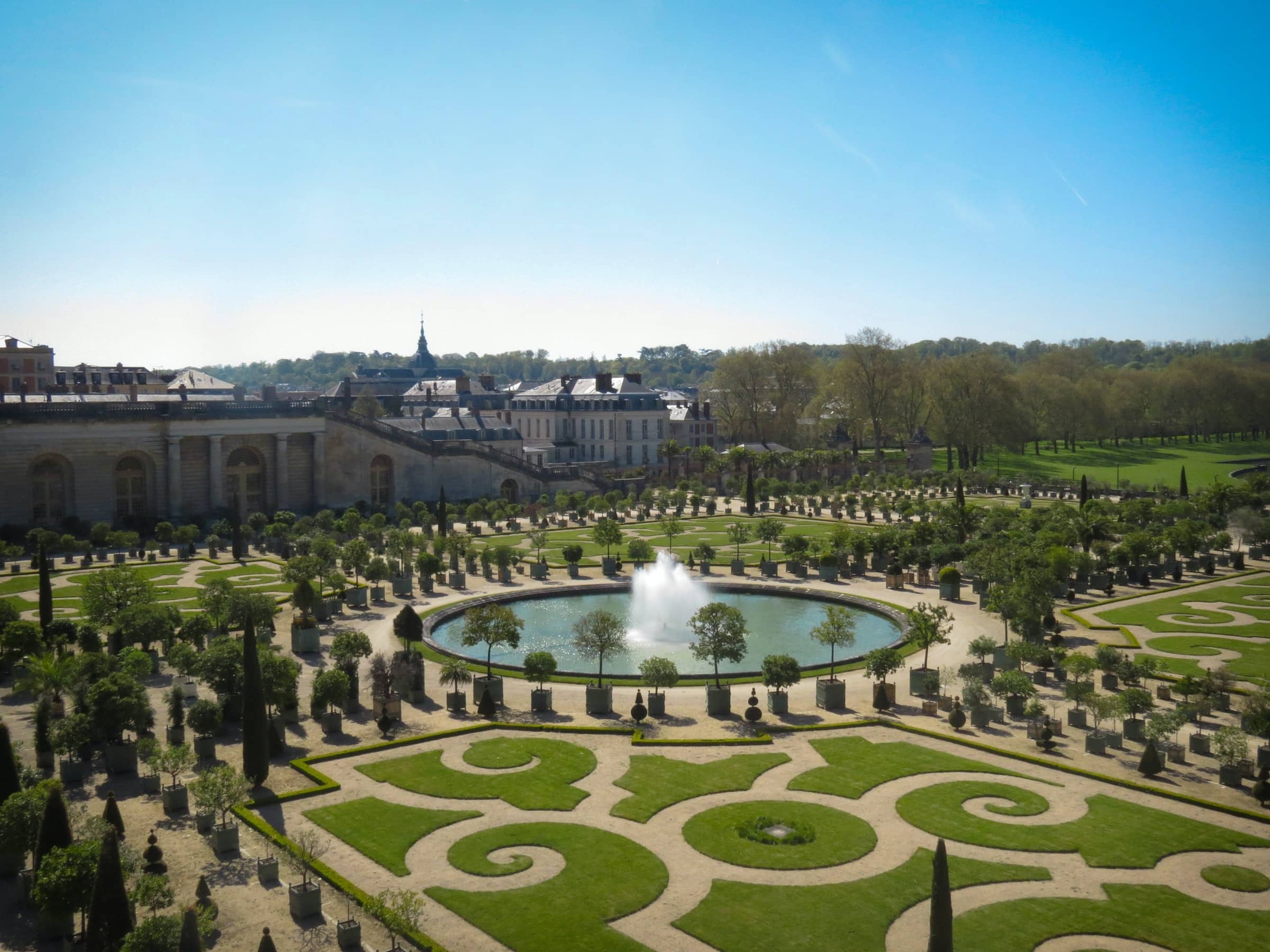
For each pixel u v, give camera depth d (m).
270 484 175.25
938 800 56.38
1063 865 48.88
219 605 86.31
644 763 62.06
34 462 152.12
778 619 104.81
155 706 73.25
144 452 161.25
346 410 184.38
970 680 71.44
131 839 51.41
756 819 53.91
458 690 73.69
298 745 65.50
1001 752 63.44
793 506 195.62
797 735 67.56
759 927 43.19
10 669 82.06
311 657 87.19
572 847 50.72
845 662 85.75
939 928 36.00
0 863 48.81
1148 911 44.53
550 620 104.12
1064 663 73.19
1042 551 113.69
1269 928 43.16
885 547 129.62
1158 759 60.16
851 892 46.16
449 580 121.00
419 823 53.34
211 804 50.09
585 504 179.00
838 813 54.69
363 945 42.03
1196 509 162.88
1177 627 97.62
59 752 58.16
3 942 42.91
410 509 174.50
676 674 71.19
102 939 38.66
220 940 42.03
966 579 121.50
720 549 147.12
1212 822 53.59
